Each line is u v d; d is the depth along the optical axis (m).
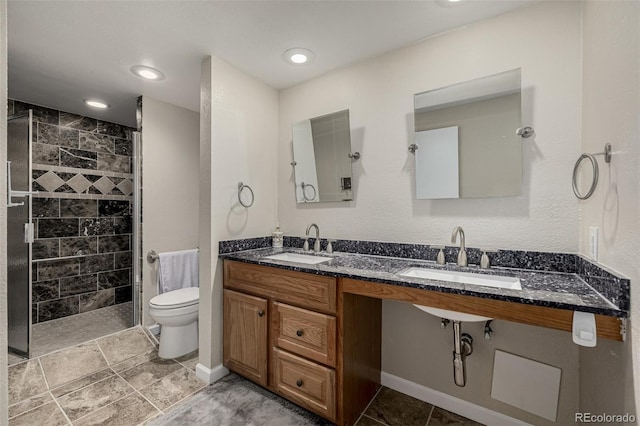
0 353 0.54
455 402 1.56
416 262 1.64
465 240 1.57
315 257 1.86
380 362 1.79
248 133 2.11
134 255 2.60
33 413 1.54
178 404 1.62
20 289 2.08
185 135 2.85
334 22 1.54
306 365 1.51
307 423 1.48
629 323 0.84
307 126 2.17
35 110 2.72
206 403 1.63
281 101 2.35
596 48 1.10
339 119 2.01
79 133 3.00
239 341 1.80
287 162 2.32
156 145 2.61
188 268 2.74
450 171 1.60
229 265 1.86
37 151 2.75
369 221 1.90
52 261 2.85
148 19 1.50
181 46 1.75
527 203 1.41
